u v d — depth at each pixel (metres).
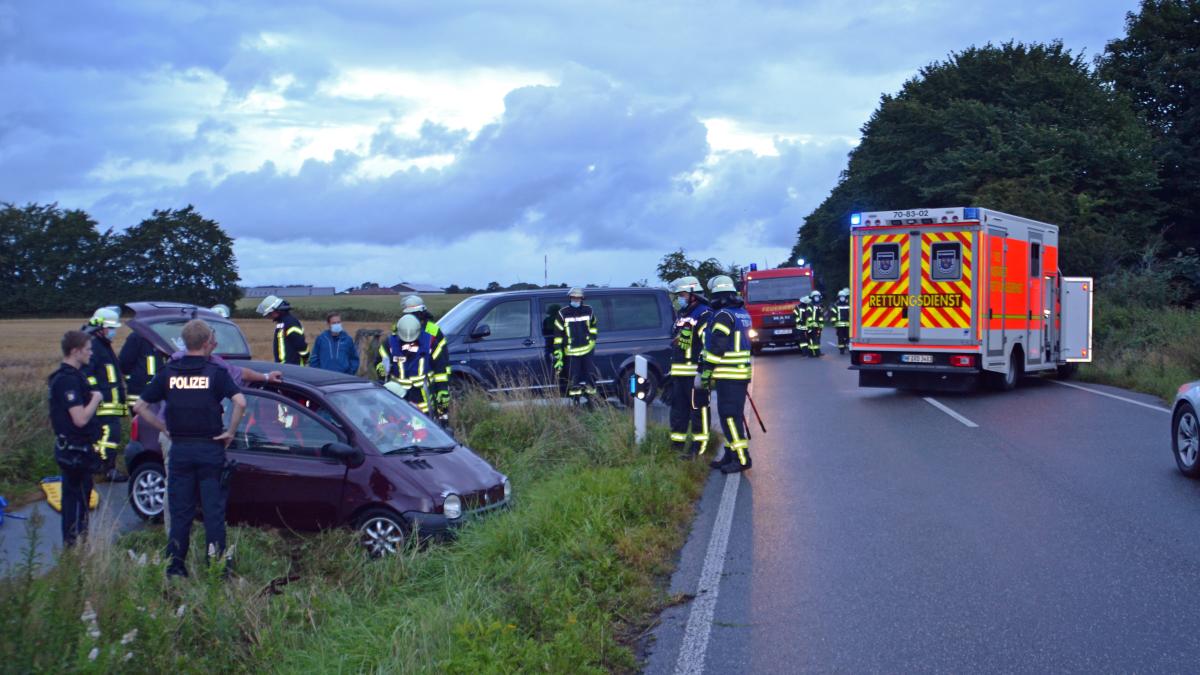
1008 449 11.18
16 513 9.05
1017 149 37.22
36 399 12.40
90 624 4.29
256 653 5.11
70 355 7.54
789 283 33.03
